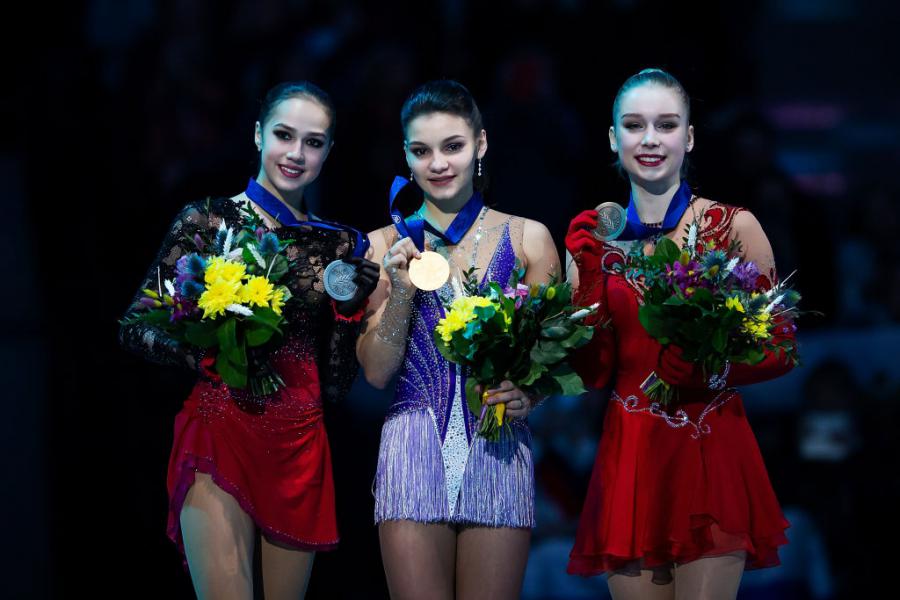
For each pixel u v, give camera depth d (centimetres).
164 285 1638
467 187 1659
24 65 2625
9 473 2514
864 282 3033
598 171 2725
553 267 1666
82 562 2489
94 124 2622
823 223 2817
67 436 2512
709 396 1599
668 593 1606
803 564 2356
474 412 1577
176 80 2719
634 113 1623
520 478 1611
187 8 2758
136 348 1623
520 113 2711
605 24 2898
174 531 1633
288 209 1680
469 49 2888
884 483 2391
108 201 2597
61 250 2566
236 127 2658
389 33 2800
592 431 2438
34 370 2544
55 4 2656
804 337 2719
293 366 1650
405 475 1598
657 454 1596
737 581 1572
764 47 3819
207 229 1653
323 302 1667
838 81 3838
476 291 1599
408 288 1602
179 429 1634
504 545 1593
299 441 1650
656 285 1538
